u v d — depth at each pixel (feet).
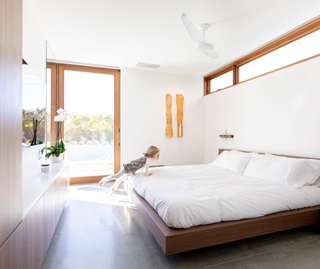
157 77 14.55
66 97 12.95
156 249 5.95
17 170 3.31
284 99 9.30
